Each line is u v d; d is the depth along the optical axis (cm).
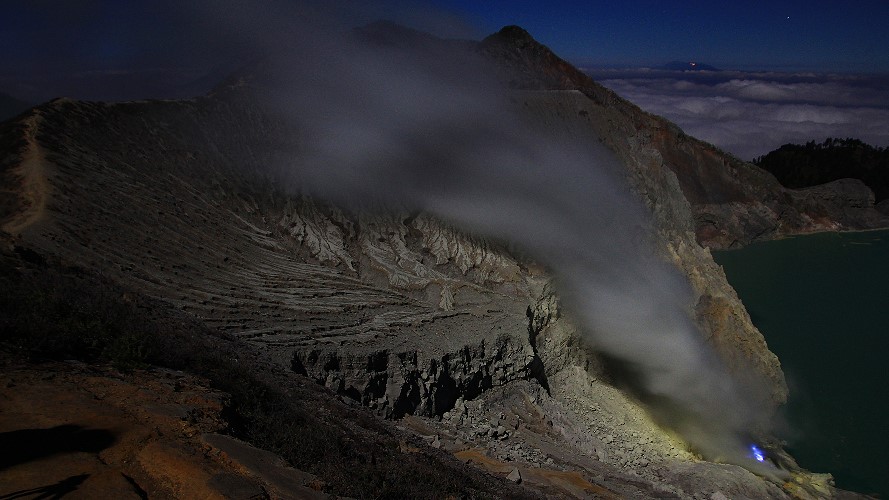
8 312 972
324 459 898
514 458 2095
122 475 650
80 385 835
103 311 1186
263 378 1348
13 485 599
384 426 1675
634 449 2722
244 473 703
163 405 819
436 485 1028
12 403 744
